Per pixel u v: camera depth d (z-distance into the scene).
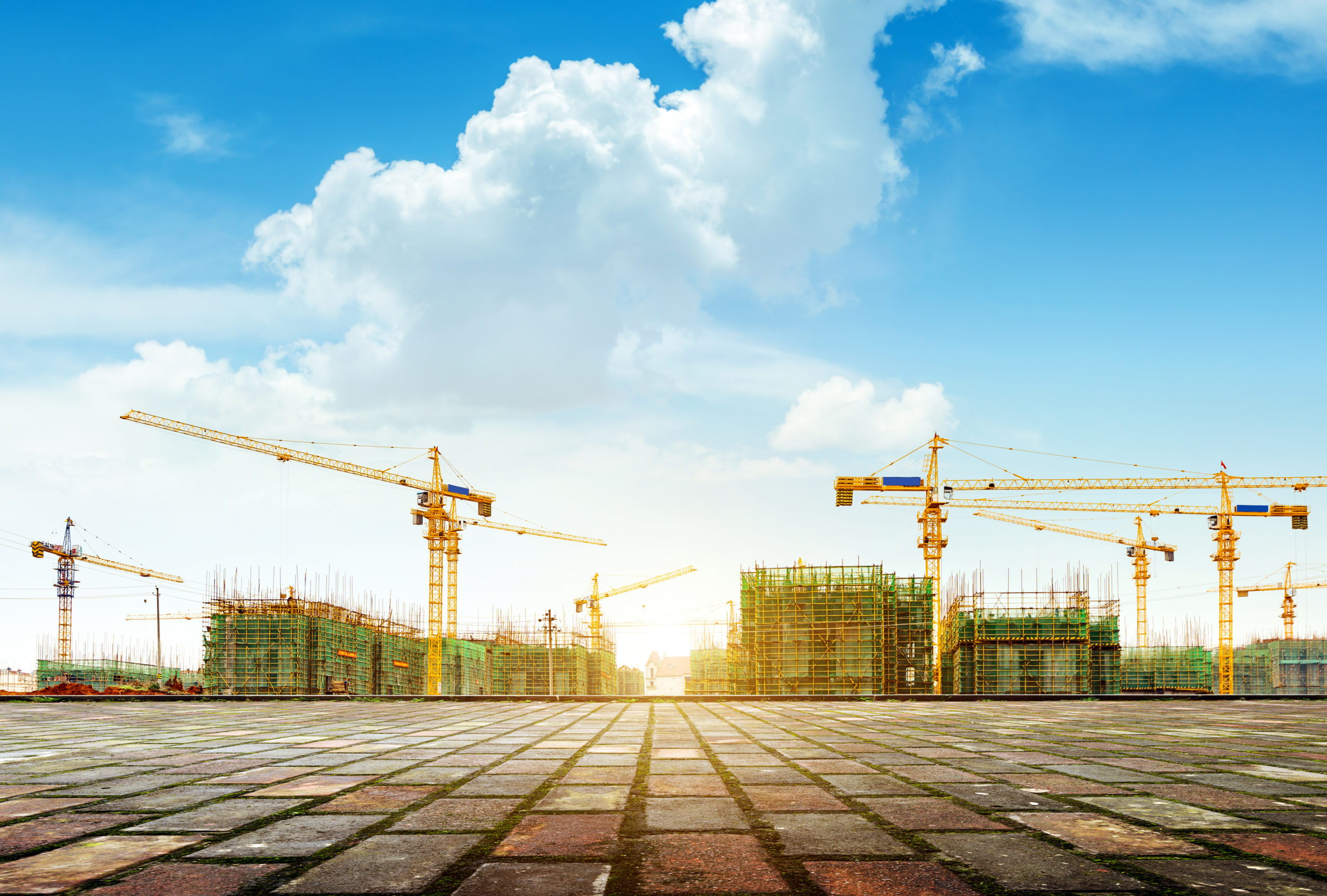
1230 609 101.00
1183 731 17.17
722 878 5.23
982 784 9.18
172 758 12.16
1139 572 127.38
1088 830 6.65
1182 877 5.20
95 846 6.19
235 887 5.04
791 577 72.56
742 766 10.89
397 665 97.50
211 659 77.62
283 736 16.52
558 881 5.18
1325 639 118.31
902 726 19.05
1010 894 4.85
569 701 33.78
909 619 74.62
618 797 8.41
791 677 70.56
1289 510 99.75
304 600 81.06
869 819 7.14
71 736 16.89
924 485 99.06
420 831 6.71
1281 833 6.50
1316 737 15.53
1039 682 69.12
